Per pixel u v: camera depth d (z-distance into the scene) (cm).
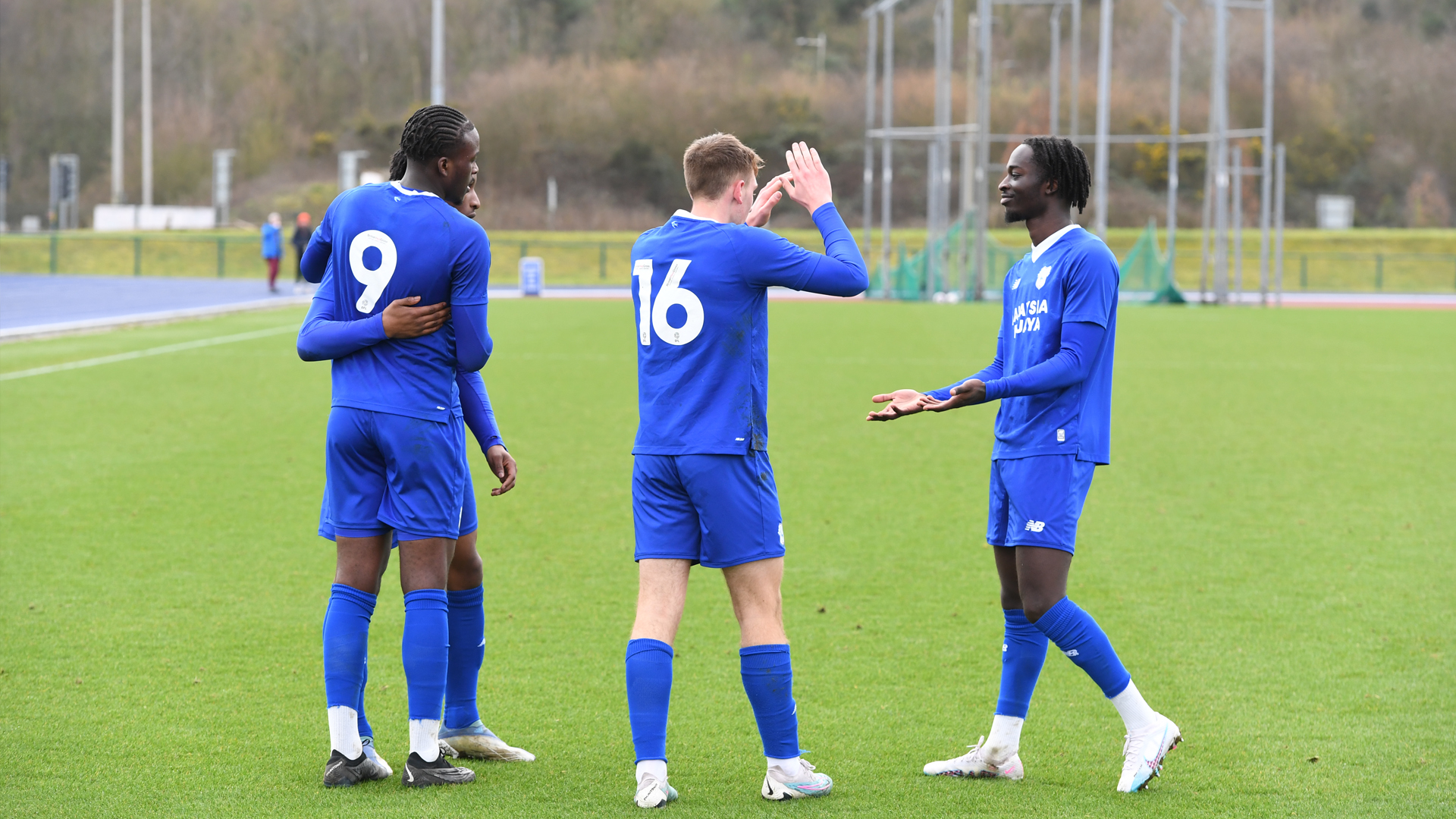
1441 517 3130
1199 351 7788
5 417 4512
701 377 1407
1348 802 1406
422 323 1441
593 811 1359
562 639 2088
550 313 10819
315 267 1572
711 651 2036
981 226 12900
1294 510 3222
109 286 14112
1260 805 1394
